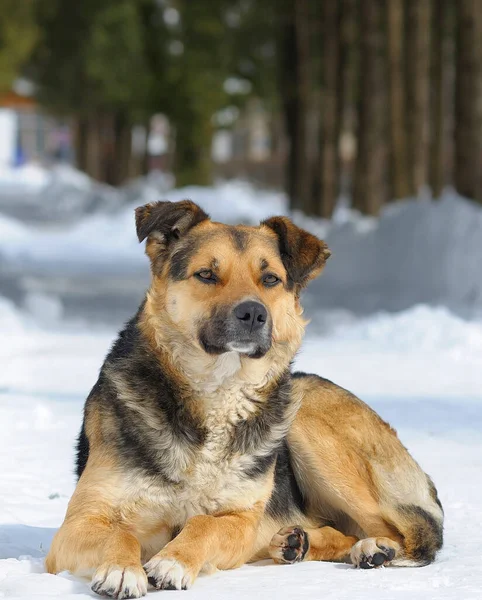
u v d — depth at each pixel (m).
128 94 56.62
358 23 36.34
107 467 6.04
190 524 5.91
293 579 5.80
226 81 57.31
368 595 5.38
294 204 41.03
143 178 67.12
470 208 25.08
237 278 6.27
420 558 6.45
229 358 6.14
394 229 26.66
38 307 21.89
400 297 23.77
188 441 6.09
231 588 5.55
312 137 45.62
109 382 6.27
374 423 6.98
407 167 35.69
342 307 23.69
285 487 6.95
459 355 16.16
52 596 5.29
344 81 40.12
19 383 13.49
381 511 6.75
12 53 55.03
